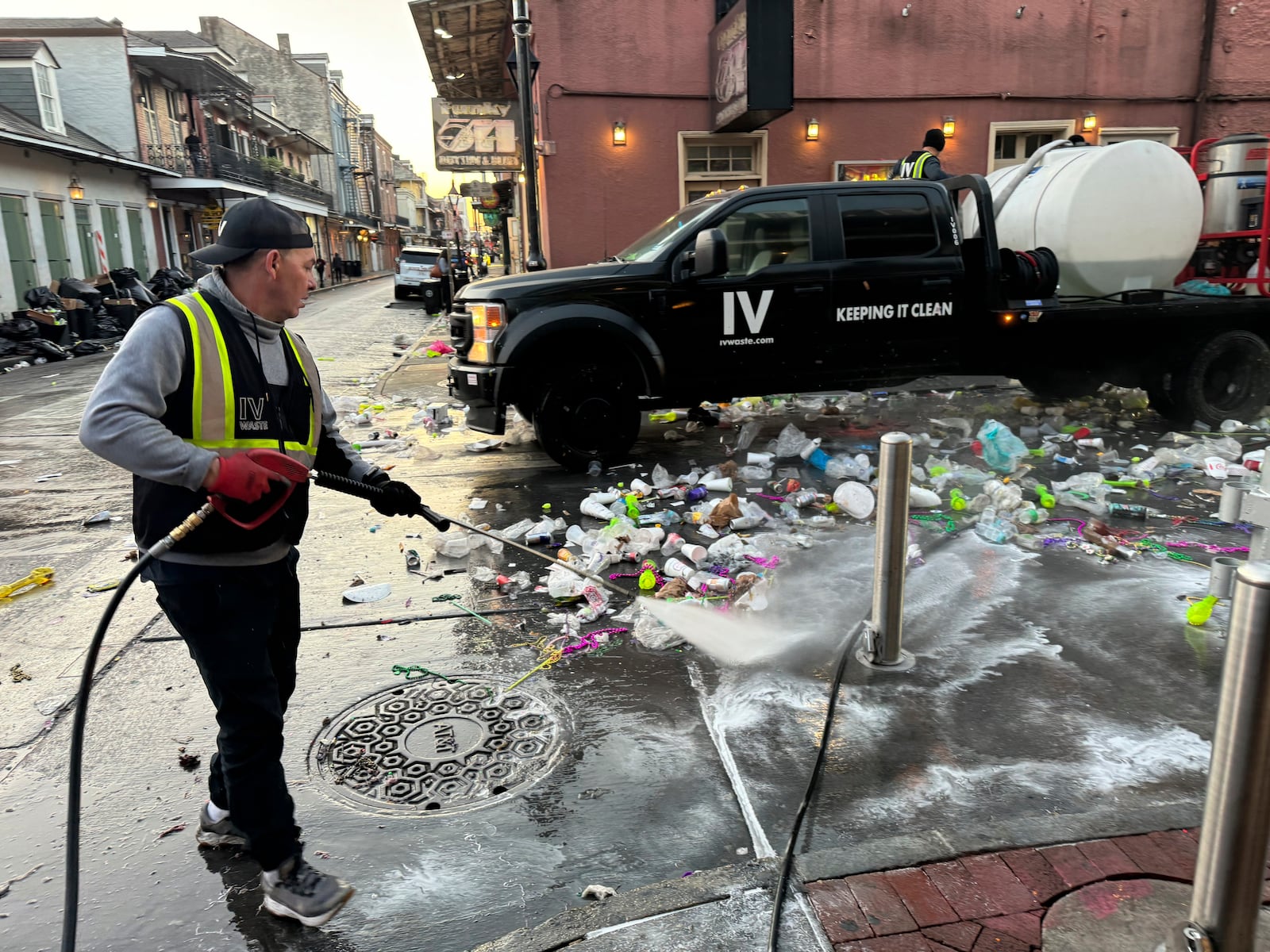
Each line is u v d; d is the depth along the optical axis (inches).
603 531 200.1
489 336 249.0
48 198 929.5
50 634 163.6
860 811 102.7
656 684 136.5
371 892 92.0
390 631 158.6
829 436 303.1
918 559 184.9
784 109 432.1
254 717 82.7
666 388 260.5
